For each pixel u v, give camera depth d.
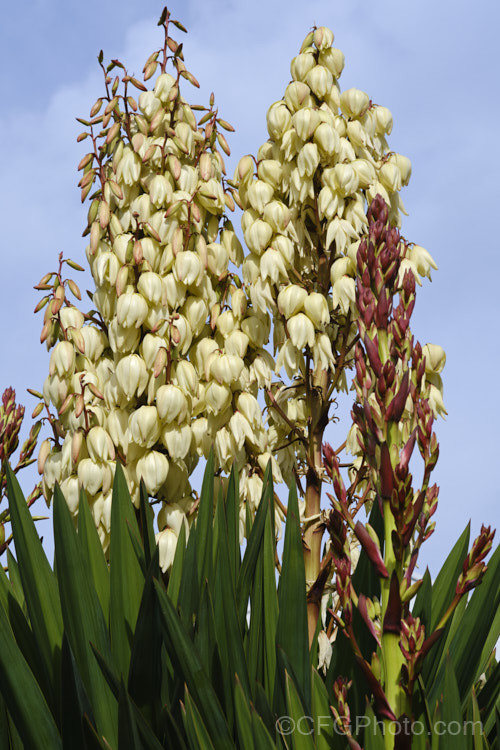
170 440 3.17
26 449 3.31
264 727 2.72
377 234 2.78
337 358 3.32
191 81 3.32
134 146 3.27
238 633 2.83
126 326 3.20
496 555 2.90
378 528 2.96
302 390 3.31
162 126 3.32
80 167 3.28
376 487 2.75
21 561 2.88
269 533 2.93
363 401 2.75
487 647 2.95
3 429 3.28
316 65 3.36
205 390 3.25
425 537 2.77
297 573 2.86
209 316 3.31
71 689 2.76
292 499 2.88
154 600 2.80
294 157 3.32
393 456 2.74
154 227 3.25
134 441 3.16
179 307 3.26
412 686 2.71
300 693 2.80
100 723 2.83
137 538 2.96
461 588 2.71
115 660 2.87
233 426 3.21
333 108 3.35
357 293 2.78
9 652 2.80
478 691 2.95
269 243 3.30
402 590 2.73
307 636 2.86
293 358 3.25
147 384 3.22
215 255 3.28
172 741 2.79
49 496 3.19
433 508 2.76
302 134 3.29
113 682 2.81
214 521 3.00
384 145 3.39
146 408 3.17
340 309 3.28
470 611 2.90
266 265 3.26
